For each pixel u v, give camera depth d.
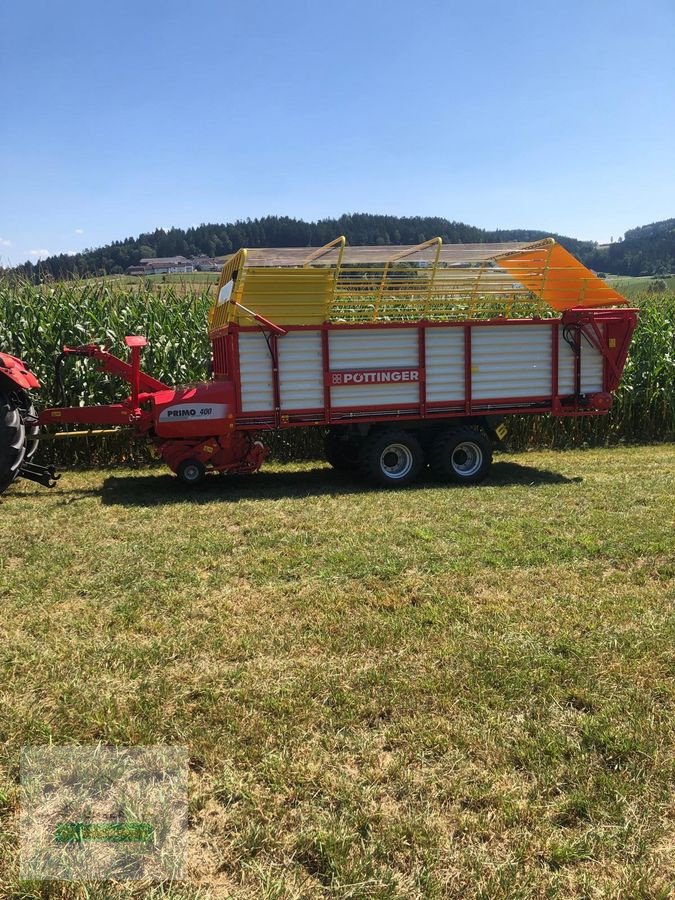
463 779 2.72
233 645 3.82
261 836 2.42
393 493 7.99
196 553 5.48
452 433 8.74
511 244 8.69
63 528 6.30
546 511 6.78
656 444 12.79
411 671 3.53
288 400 8.27
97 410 8.02
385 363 8.48
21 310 11.03
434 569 5.02
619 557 5.27
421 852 2.36
